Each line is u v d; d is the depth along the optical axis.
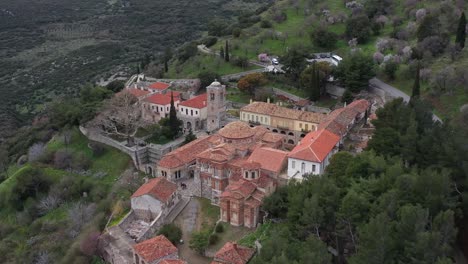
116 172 135.75
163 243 86.56
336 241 78.31
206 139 129.62
